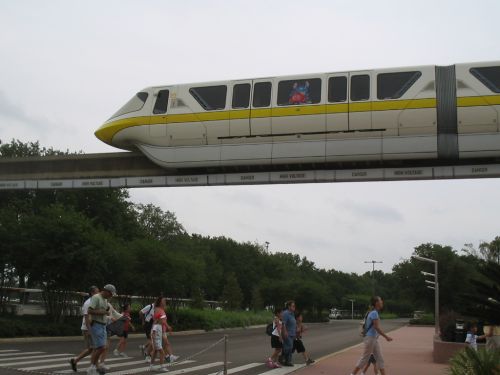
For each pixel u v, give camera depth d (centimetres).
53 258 2678
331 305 9381
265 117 2008
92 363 1198
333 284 11256
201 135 2080
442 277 7200
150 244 3706
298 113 1975
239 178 2092
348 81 1961
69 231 2750
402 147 1891
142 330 3169
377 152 1909
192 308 4691
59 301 2934
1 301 3216
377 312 1223
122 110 2239
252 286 9362
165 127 2125
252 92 2045
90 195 4509
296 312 1623
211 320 4259
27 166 2547
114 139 2245
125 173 2427
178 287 3741
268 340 2886
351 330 4478
